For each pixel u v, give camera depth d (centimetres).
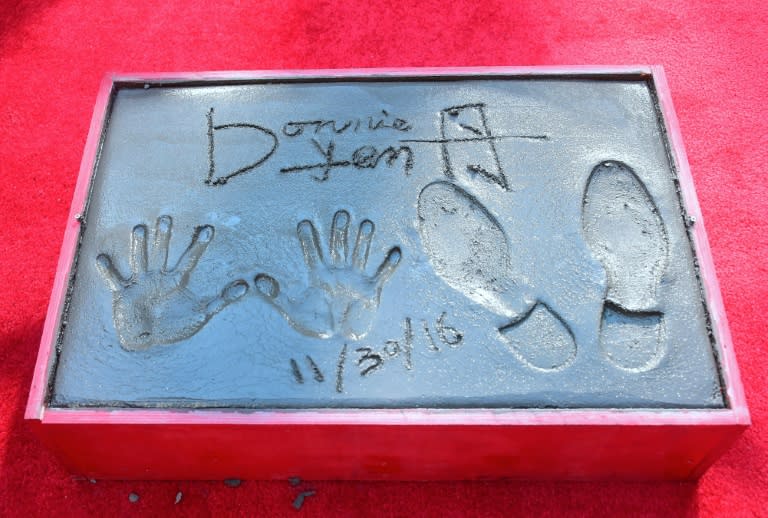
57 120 193
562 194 145
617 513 137
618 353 128
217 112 157
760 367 152
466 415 122
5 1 213
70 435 126
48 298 165
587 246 139
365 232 142
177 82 160
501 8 211
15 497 140
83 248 140
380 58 202
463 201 145
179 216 144
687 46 203
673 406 123
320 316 133
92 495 140
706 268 135
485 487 140
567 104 156
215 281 137
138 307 134
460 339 130
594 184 147
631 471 136
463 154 151
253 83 161
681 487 139
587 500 138
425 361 128
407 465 135
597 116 154
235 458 134
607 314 133
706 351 128
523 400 124
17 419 149
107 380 127
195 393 126
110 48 206
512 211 143
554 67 160
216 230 142
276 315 133
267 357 129
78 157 187
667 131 151
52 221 177
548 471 136
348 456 132
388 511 138
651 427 122
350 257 139
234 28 209
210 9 213
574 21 208
